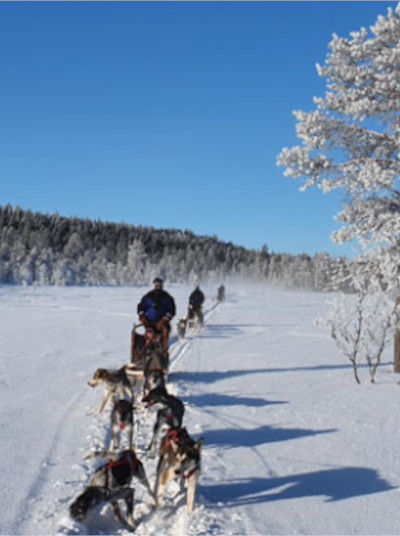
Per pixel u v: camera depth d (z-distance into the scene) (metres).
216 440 7.74
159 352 10.47
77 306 37.03
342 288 13.19
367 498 5.78
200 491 5.84
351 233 12.93
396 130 13.05
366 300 12.62
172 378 12.39
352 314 12.73
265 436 7.97
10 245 116.00
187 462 5.18
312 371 13.77
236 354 16.55
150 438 7.76
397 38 12.91
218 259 159.38
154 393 7.43
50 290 67.12
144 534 4.77
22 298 45.38
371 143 13.68
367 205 13.12
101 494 4.82
